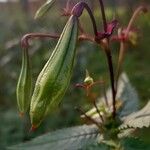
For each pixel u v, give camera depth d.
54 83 0.08
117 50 0.42
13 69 0.38
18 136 0.28
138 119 0.12
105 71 0.39
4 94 0.36
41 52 0.37
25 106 0.10
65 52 0.08
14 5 0.72
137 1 0.52
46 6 0.10
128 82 0.15
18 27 0.51
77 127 0.13
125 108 0.14
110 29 0.11
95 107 0.13
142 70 0.41
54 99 0.08
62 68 0.08
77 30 0.09
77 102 0.31
